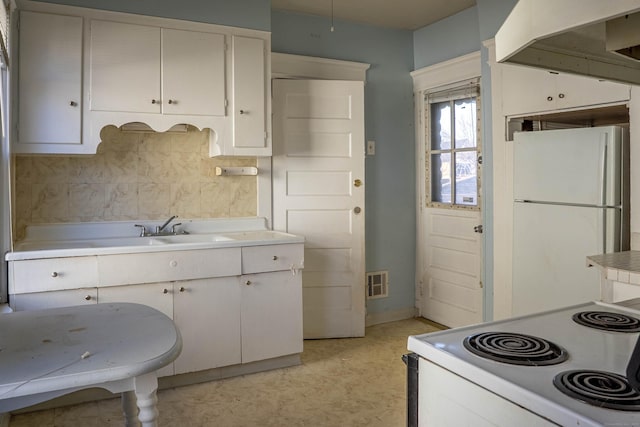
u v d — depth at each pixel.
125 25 2.88
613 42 1.32
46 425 2.41
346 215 3.82
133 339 1.37
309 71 3.90
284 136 3.68
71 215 3.06
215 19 3.14
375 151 4.23
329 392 2.79
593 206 2.49
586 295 2.53
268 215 3.65
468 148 3.89
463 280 3.97
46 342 1.34
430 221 4.31
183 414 2.52
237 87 3.21
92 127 2.81
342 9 3.80
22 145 2.65
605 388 0.91
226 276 2.91
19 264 2.43
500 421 0.96
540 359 1.07
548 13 1.09
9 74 2.49
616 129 2.43
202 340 2.87
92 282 2.58
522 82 3.07
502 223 3.26
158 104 2.97
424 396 1.17
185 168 3.39
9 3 2.46
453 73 3.96
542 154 2.73
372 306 4.25
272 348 3.08
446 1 3.67
